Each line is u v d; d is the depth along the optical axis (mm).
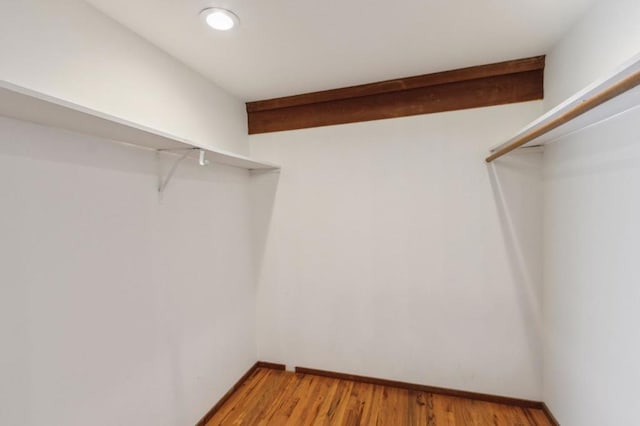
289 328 2639
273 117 2592
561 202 1735
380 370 2418
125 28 1514
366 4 1364
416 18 1484
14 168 1077
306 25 1520
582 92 1011
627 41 1179
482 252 2143
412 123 2246
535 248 2033
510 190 2064
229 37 1622
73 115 1045
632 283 1179
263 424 1993
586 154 1471
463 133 2141
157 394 1682
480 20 1515
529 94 1997
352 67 2012
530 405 2082
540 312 2041
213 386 2141
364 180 2385
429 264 2262
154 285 1670
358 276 2436
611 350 1312
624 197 1210
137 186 1570
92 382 1340
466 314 2195
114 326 1441
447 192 2195
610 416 1323
